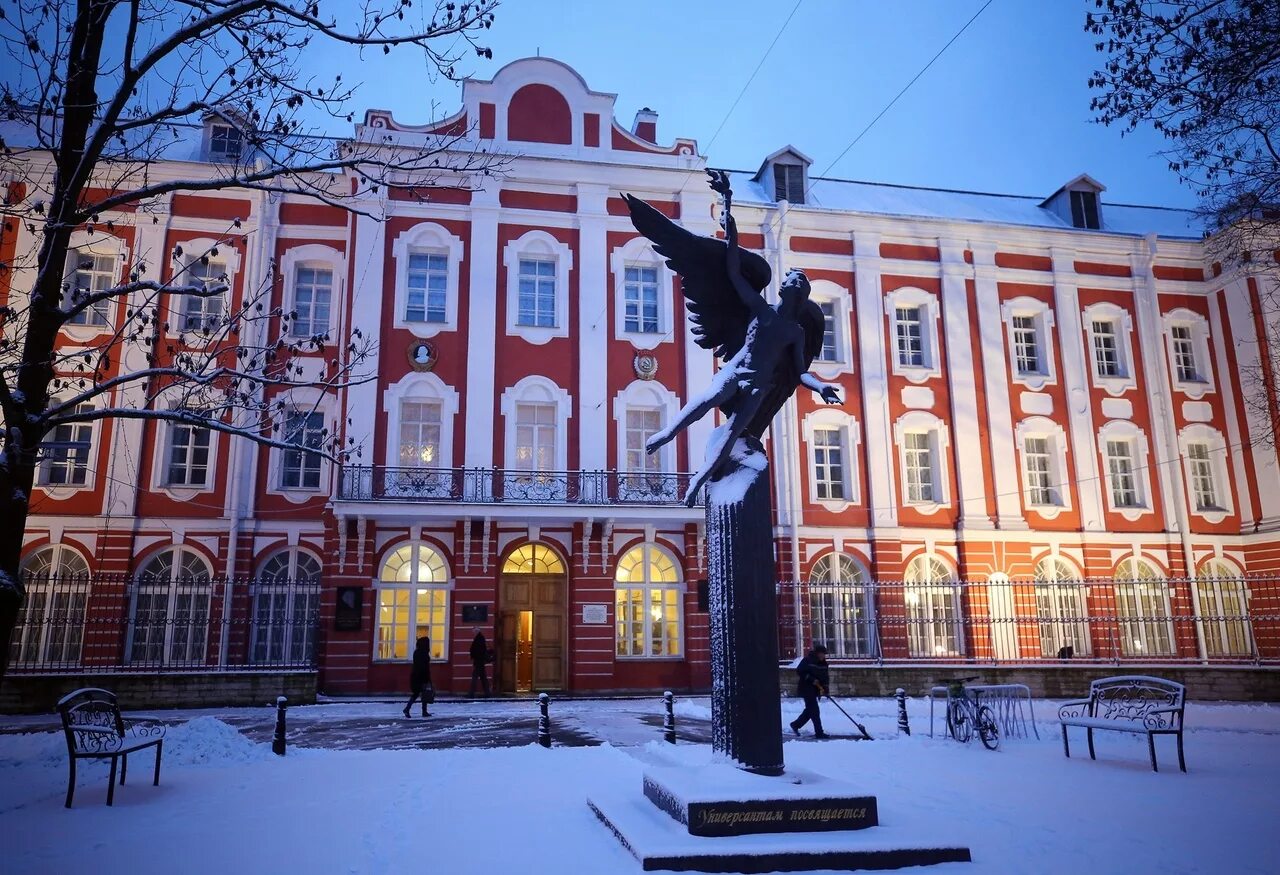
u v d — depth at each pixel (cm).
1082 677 2119
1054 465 2672
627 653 2256
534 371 2341
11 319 906
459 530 2202
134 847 617
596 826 671
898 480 2564
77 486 2183
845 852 571
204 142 2397
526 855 587
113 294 891
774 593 737
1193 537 2684
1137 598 2605
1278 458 2519
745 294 817
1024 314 2762
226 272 2328
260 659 2202
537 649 2225
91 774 920
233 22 862
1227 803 784
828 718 1608
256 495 2272
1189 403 2786
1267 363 2320
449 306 2325
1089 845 628
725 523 746
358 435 2189
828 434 2586
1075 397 2705
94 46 882
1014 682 2098
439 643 2148
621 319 2417
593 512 2195
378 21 861
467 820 693
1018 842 636
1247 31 936
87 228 941
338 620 2089
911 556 2519
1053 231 2777
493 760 1022
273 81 884
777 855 564
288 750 1112
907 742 1239
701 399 795
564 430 2330
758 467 760
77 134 881
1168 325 2828
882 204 2894
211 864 572
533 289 2414
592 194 2456
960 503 2570
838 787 648
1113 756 1096
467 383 2286
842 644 2430
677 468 2364
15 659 2084
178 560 2208
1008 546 2558
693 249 834
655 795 685
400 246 2325
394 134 2336
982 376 2669
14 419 824
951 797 808
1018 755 1104
